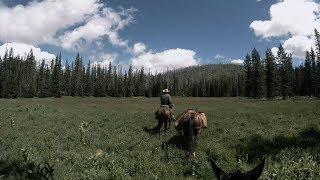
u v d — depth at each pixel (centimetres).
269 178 1147
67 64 16800
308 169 1195
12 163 1177
